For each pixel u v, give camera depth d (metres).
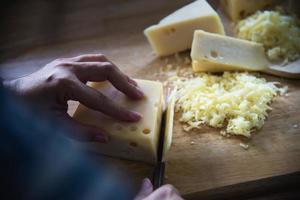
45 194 0.41
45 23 0.73
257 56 0.59
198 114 0.54
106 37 0.69
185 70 0.61
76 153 0.48
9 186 0.40
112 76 0.51
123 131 0.49
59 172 0.43
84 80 0.51
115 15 0.72
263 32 0.61
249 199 0.49
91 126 0.49
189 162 0.50
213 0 0.72
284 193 0.49
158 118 0.52
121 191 0.48
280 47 0.60
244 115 0.53
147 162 0.51
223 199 0.49
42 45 0.69
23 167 0.40
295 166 0.48
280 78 0.58
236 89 0.56
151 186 0.46
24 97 0.48
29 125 0.42
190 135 0.53
